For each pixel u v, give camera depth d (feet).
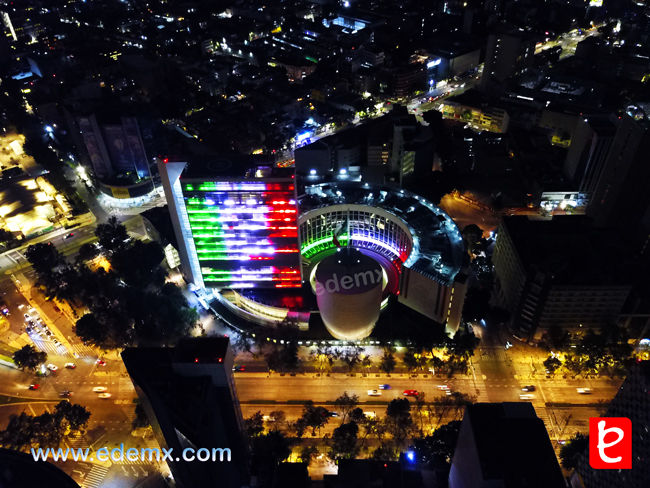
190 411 486.38
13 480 422.00
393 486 556.92
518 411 456.86
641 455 466.29
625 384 503.61
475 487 437.99
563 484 410.11
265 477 549.54
